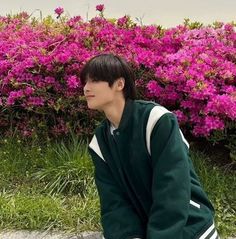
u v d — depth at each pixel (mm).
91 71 2488
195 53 4551
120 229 2598
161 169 2404
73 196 4039
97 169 2703
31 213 3682
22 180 4273
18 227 3621
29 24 5930
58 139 4707
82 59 4512
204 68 4309
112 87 2494
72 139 4598
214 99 4000
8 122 4867
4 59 4906
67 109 4578
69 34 4949
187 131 4582
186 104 4223
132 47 4742
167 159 2398
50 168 4230
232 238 3488
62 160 4297
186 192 2373
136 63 4426
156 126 2445
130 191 2598
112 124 2594
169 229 2338
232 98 4012
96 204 3762
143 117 2479
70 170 4148
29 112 4820
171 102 4402
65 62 4504
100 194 2697
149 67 4441
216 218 3604
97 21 5184
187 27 5195
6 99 4680
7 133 4789
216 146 4613
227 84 4395
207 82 4164
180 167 2387
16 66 4605
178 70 4234
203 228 2459
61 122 4633
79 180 4090
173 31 5031
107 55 2521
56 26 5531
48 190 4086
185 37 4910
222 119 4121
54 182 4102
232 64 4422
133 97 2549
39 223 3623
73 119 4652
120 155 2539
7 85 4699
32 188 4145
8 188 4184
